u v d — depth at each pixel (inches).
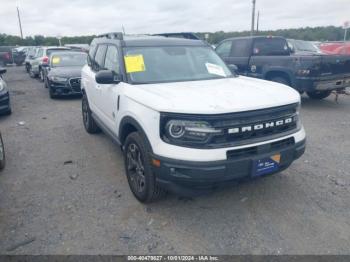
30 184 166.6
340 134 243.4
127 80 154.9
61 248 116.3
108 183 166.2
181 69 167.3
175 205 143.2
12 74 762.2
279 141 127.6
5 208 142.9
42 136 249.9
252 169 120.7
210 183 118.3
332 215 134.2
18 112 340.5
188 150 115.6
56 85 403.5
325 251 112.9
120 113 153.1
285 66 318.7
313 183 162.1
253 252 113.0
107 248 116.2
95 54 220.5
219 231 124.9
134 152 142.3
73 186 163.6
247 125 120.0
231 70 186.4
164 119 119.7
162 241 119.6
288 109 132.1
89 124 245.3
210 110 113.5
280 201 145.6
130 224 130.0
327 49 648.4
